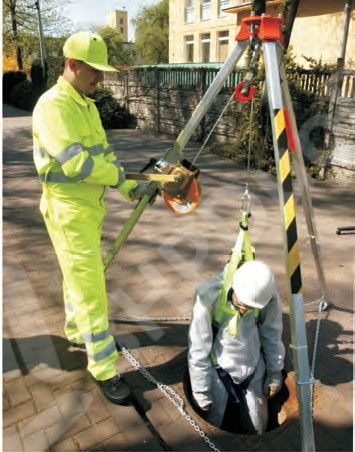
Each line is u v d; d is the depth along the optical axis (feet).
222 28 63.57
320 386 8.50
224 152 29.35
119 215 18.49
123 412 7.88
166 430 7.56
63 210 7.47
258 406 8.14
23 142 37.35
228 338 7.76
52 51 78.79
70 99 7.14
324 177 23.66
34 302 11.36
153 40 110.11
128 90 44.96
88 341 8.01
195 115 7.93
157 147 34.50
